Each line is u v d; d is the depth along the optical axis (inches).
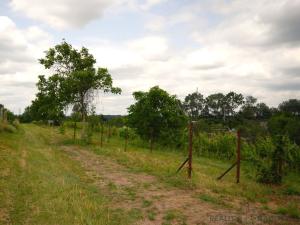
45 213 364.2
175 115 1202.6
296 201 485.7
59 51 1438.2
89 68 1423.5
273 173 616.4
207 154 1056.2
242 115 4510.3
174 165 775.1
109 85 1368.1
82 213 366.6
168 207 423.5
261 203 462.6
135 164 769.6
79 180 569.9
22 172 570.6
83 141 1280.8
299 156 792.3
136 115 1200.8
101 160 836.0
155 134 1210.0
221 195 493.4
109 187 533.0
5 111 1530.5
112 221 357.1
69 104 1376.7
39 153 866.1
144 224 356.8
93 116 1364.4
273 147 634.2
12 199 409.4
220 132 1215.6
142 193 496.7
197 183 557.3
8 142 988.6
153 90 1200.8
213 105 5098.4
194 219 377.4
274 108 4672.7
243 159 933.2
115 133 1772.9
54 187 480.4
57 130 2105.1
